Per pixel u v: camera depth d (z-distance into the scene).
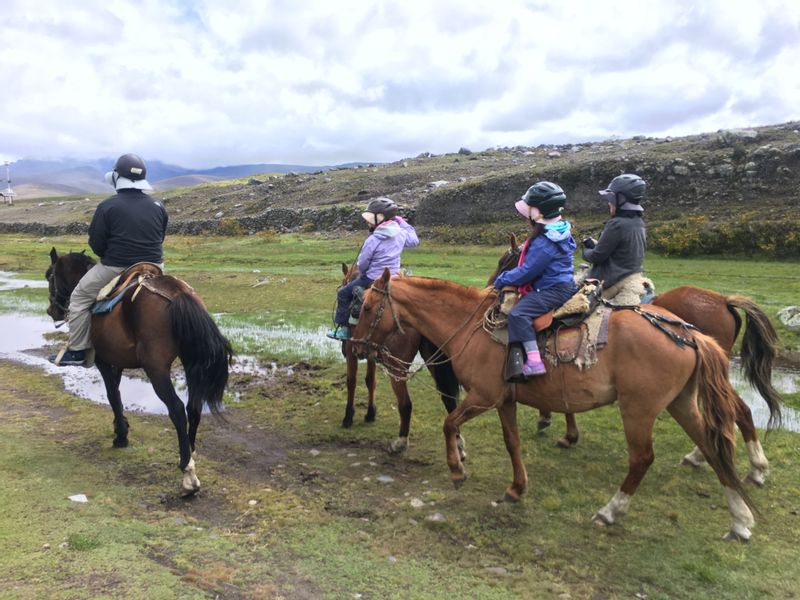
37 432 7.54
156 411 8.73
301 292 19.12
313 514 5.42
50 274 7.32
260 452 7.08
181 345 5.80
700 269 19.61
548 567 4.58
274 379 10.33
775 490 5.75
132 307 5.98
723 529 5.08
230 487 6.02
